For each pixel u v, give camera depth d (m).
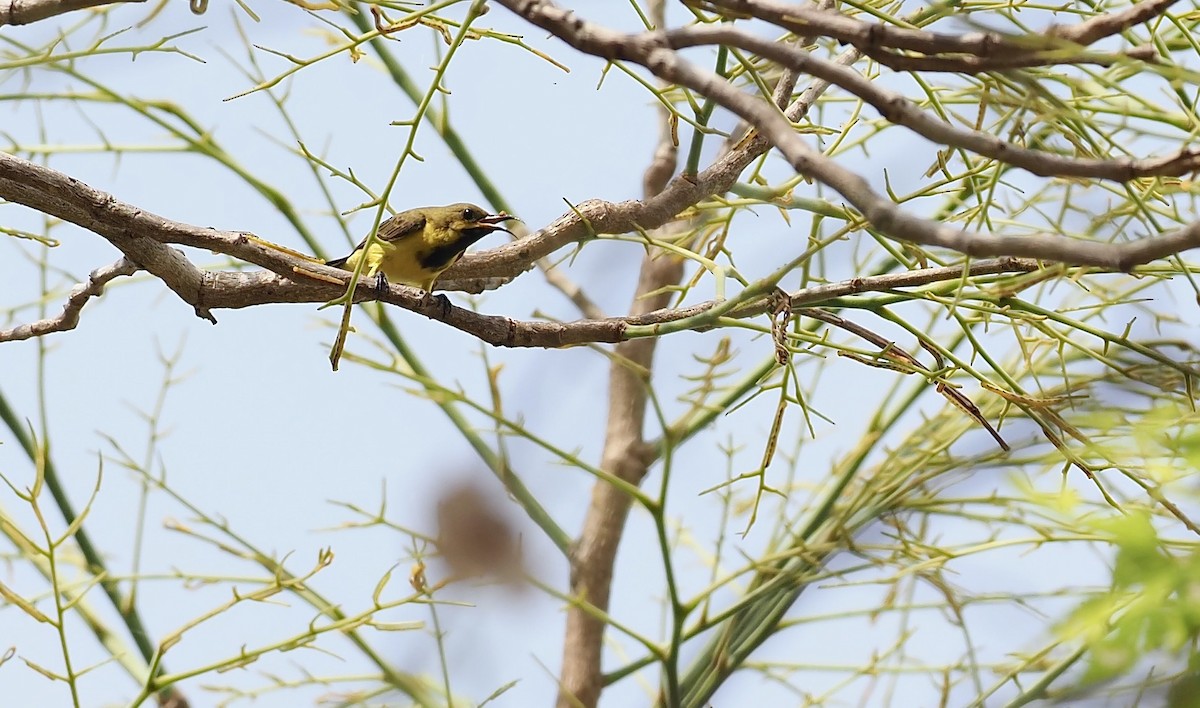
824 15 6.04
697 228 11.34
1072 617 5.26
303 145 8.98
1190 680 4.86
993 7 8.75
